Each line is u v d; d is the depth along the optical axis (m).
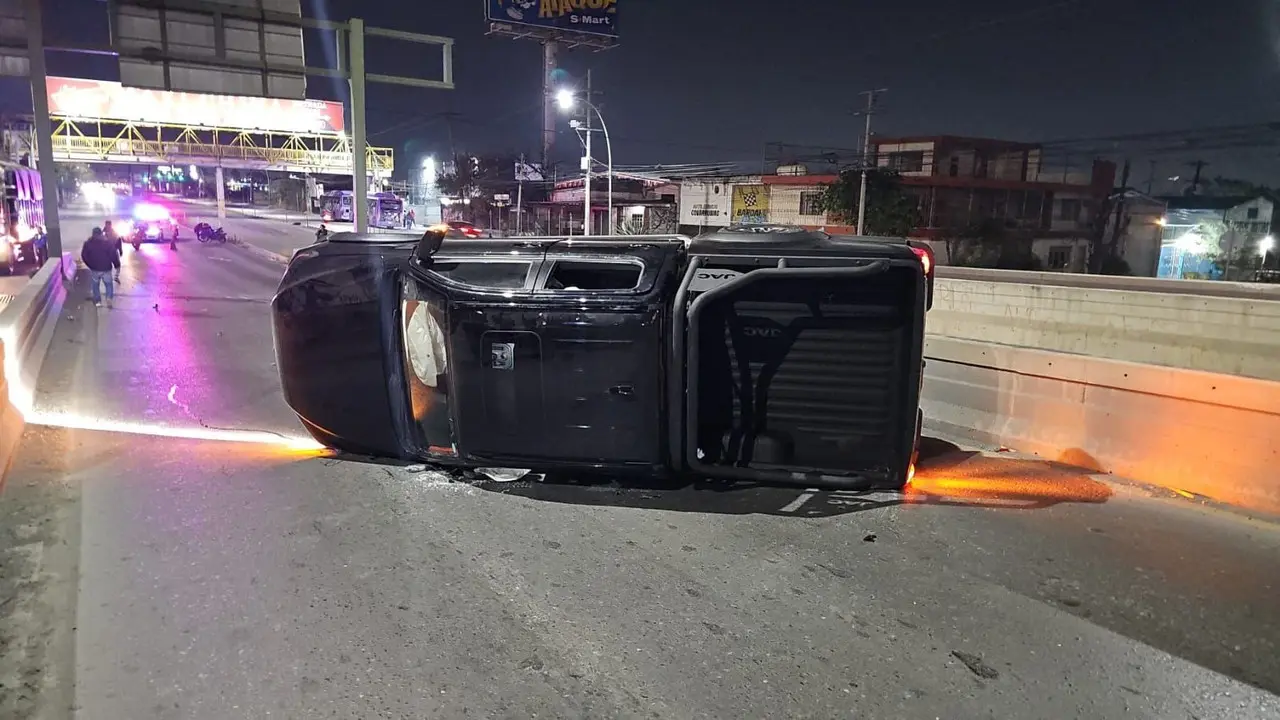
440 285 5.61
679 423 5.42
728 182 54.12
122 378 9.44
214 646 3.58
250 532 4.89
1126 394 6.18
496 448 5.69
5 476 5.79
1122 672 3.50
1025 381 6.88
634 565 4.53
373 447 6.27
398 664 3.46
